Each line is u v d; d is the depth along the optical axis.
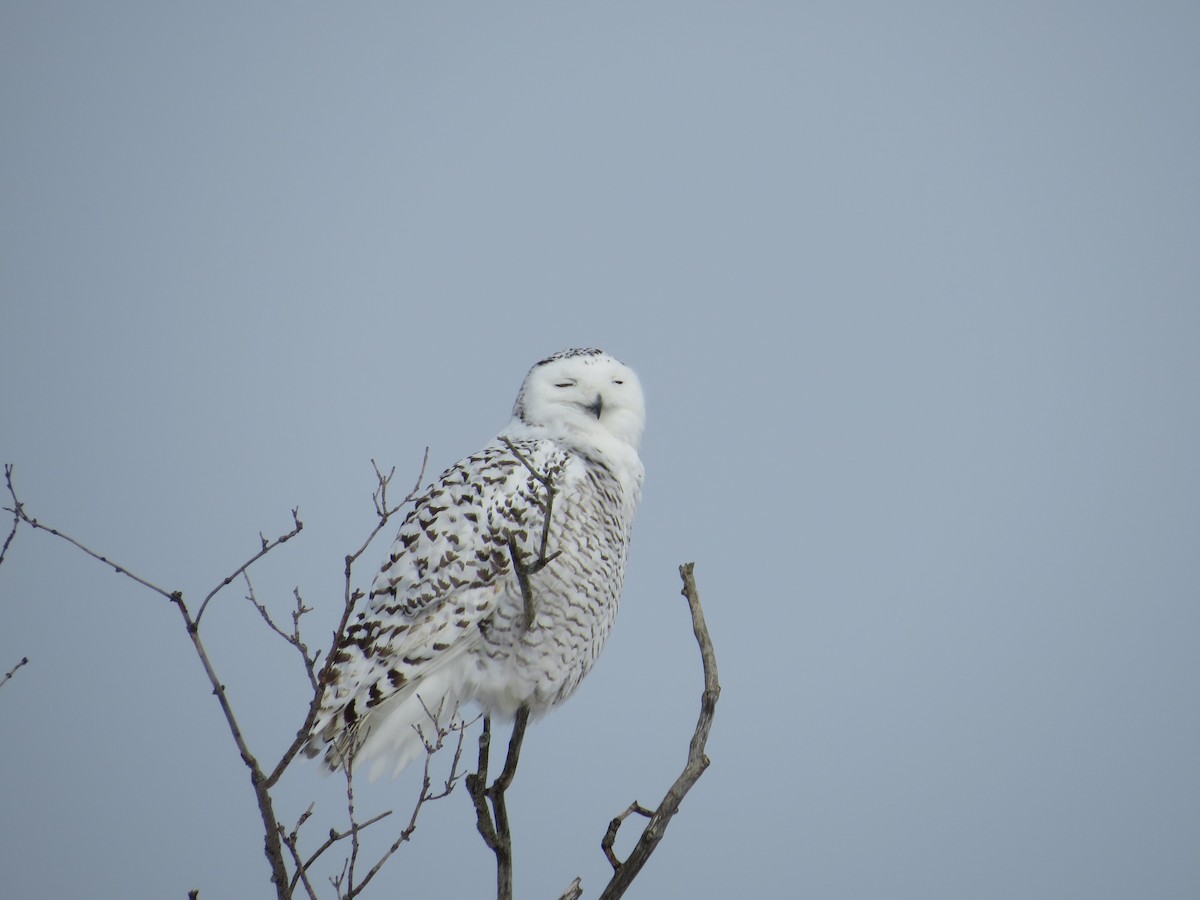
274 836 6.86
